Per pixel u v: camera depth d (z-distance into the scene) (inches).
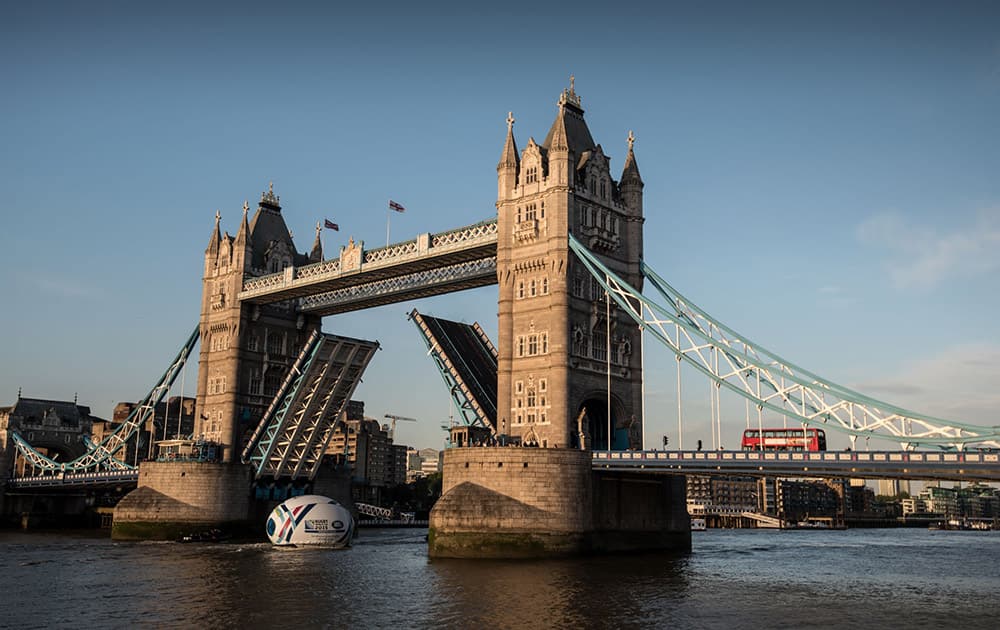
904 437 2751.0
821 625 1846.7
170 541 4239.7
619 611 1987.0
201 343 4950.8
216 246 5078.7
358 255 4136.3
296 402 4252.0
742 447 3476.9
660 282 3585.1
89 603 2159.2
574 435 3348.9
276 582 2503.7
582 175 3599.9
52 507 6289.4
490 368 3937.0
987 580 2773.1
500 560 2962.6
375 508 7628.0
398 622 1857.8
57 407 6560.0
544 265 3442.4
